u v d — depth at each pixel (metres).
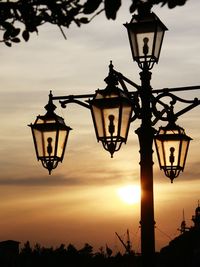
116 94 7.89
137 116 8.43
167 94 8.70
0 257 54.06
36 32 5.40
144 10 4.80
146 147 8.38
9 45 5.56
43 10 5.30
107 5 4.66
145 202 8.24
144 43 8.46
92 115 7.97
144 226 8.16
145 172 8.31
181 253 44.19
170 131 9.07
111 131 7.86
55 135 8.70
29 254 56.78
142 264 8.05
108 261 38.62
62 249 57.59
